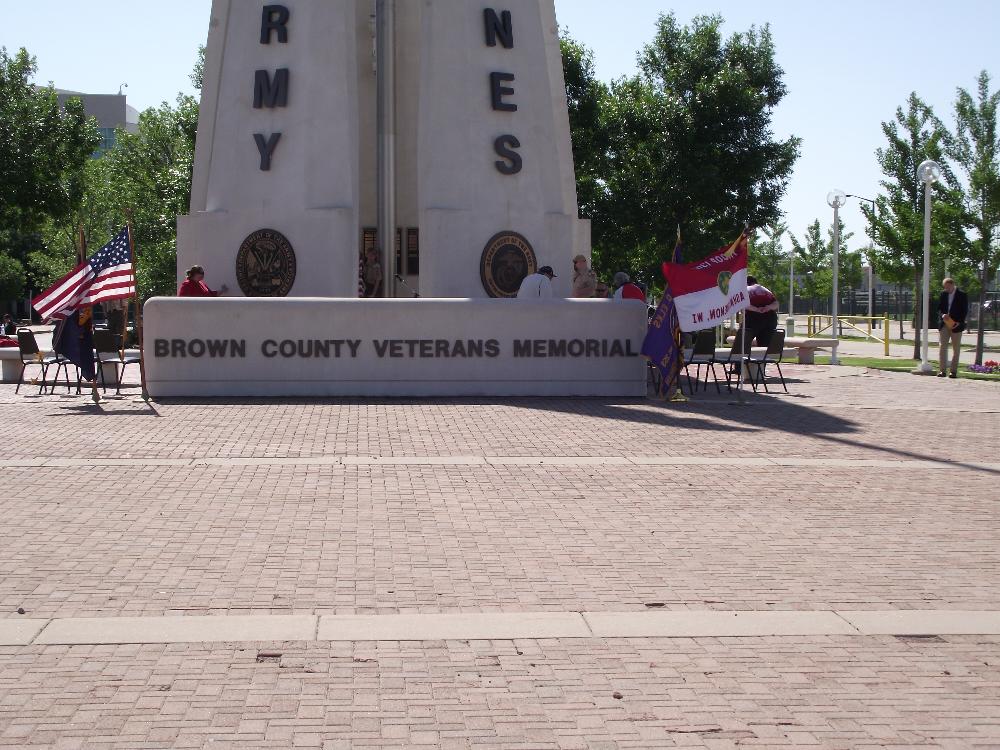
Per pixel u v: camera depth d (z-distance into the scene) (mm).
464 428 13875
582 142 36344
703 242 35500
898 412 16469
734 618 6406
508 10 22297
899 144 31688
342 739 4742
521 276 22031
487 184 21938
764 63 36375
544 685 5371
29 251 77500
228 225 21297
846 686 5395
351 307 17203
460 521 8805
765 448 12695
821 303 74125
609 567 7500
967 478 10984
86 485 10094
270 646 5871
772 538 8398
